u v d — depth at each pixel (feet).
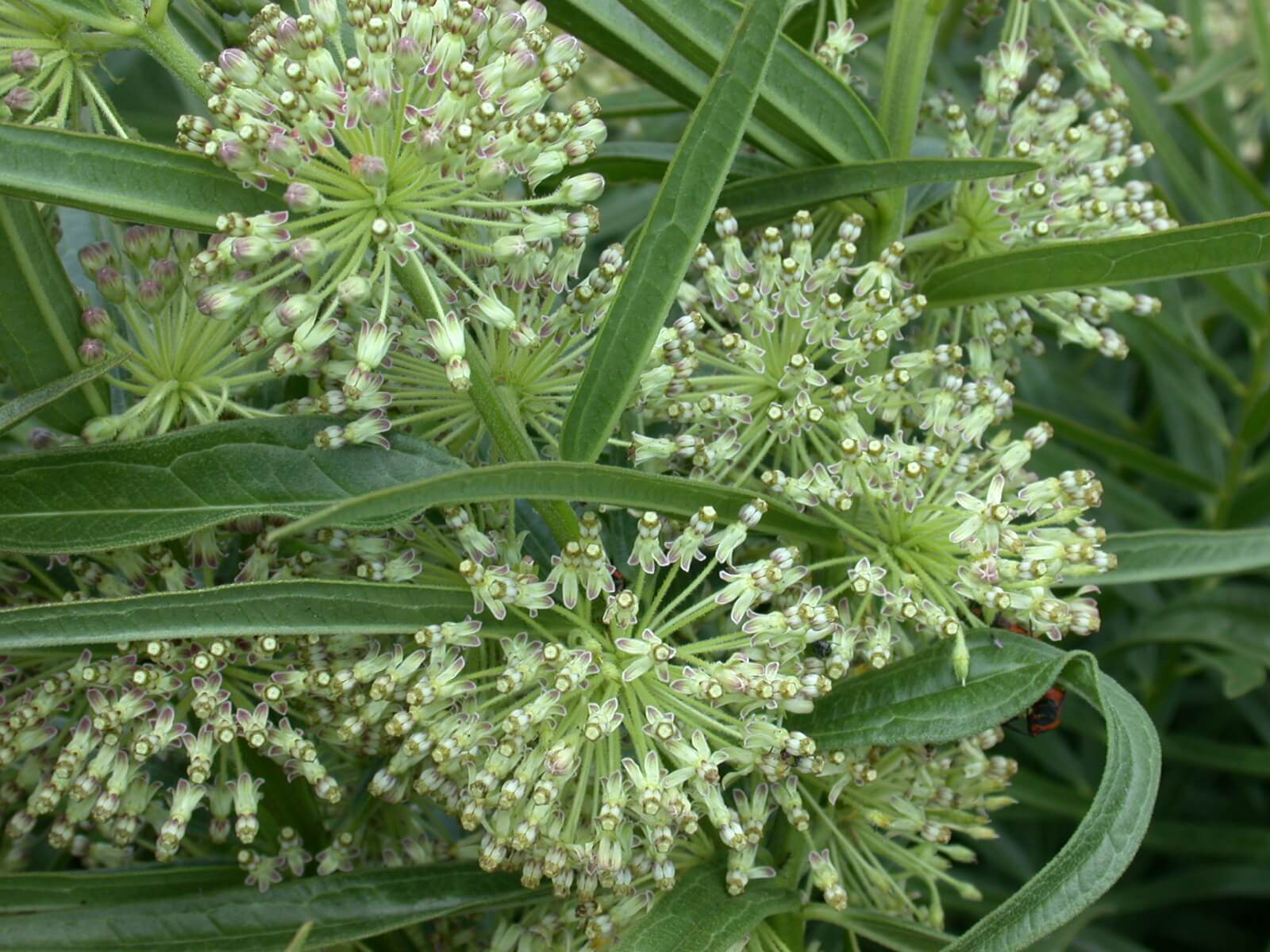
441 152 0.54
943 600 0.64
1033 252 0.67
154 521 0.57
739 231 0.75
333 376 0.61
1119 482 1.05
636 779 0.58
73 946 0.64
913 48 0.71
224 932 0.66
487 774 0.59
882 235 0.73
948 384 0.67
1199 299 1.12
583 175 0.58
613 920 0.65
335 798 0.62
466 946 0.76
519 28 0.57
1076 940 0.99
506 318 0.57
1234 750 1.00
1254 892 1.00
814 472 0.64
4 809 0.69
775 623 0.59
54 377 0.61
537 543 0.68
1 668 0.64
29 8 0.57
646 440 0.65
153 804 0.71
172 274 0.61
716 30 0.66
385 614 0.58
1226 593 0.97
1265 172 1.27
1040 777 0.98
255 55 0.57
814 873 0.66
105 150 0.54
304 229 0.57
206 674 0.62
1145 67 1.07
